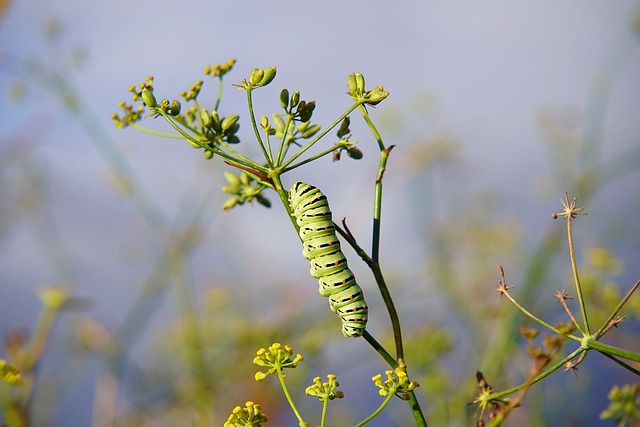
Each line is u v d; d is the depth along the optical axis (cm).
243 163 51
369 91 51
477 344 80
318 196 51
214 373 83
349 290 51
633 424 55
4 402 65
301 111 51
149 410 84
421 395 82
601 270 75
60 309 68
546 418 74
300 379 83
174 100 52
